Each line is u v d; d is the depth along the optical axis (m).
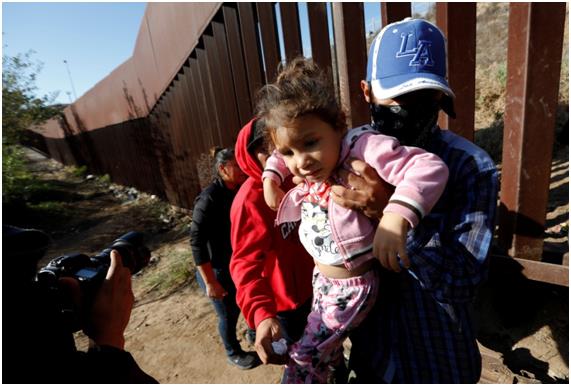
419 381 1.24
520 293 2.05
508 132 1.88
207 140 5.16
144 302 4.31
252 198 1.64
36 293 0.89
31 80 12.86
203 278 2.46
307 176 1.18
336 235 1.23
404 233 0.99
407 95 1.17
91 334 1.10
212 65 4.35
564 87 4.07
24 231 0.88
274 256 1.78
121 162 11.08
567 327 1.94
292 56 2.84
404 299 1.24
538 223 1.89
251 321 1.54
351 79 2.29
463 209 1.11
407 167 1.06
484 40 7.14
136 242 1.50
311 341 1.33
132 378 1.04
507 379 1.94
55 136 18.48
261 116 1.23
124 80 8.42
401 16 2.01
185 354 3.21
